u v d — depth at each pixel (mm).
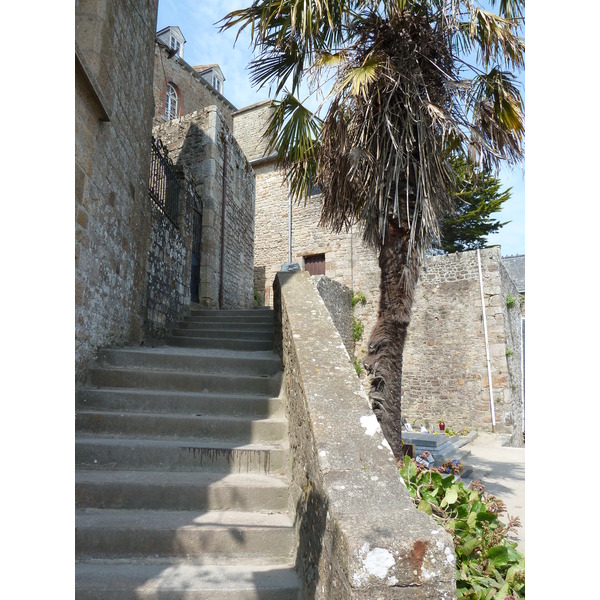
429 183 4176
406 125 4113
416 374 13125
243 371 4438
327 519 1863
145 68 5383
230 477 3053
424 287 13352
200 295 9148
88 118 3672
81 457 3100
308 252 15773
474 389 12336
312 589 2057
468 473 6934
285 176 5543
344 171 4445
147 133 5539
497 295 12336
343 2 4367
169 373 4031
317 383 2637
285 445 3385
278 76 5012
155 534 2520
